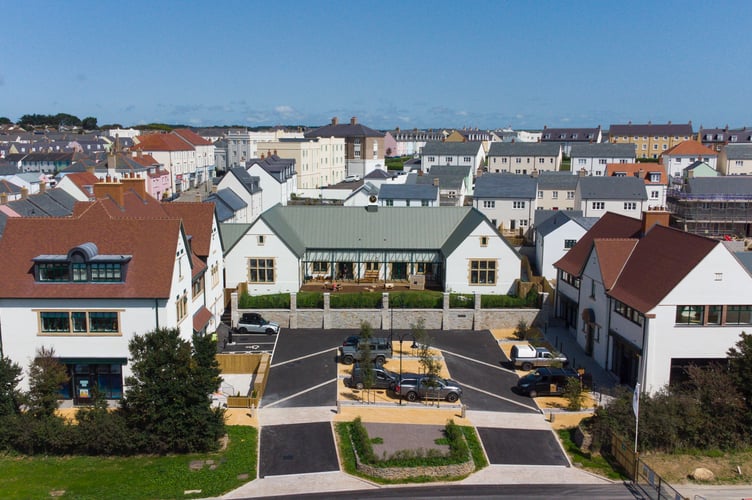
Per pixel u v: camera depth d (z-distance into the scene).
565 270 55.59
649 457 35.19
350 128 161.62
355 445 35.62
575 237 67.75
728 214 101.56
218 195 85.00
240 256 61.62
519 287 60.44
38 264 41.06
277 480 32.44
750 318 41.34
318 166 140.25
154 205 54.50
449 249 62.44
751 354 37.12
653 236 47.62
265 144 130.38
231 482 32.16
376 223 67.25
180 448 35.28
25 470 33.25
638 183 101.25
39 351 39.97
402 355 50.34
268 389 43.94
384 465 32.84
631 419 35.59
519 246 81.25
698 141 175.25
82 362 41.12
